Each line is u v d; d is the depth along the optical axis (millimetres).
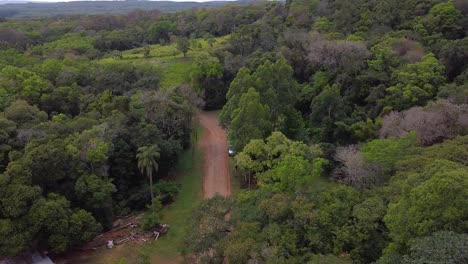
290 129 61906
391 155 39969
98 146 47281
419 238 23828
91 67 82000
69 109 67375
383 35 80188
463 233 23266
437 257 21109
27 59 84625
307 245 32125
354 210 31609
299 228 32844
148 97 64875
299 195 36188
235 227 35750
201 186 58000
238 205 40000
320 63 76375
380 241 30406
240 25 117500
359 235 30156
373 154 40562
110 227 48469
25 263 39281
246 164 48062
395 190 32844
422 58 66312
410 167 35969
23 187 39062
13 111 55156
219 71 87625
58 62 79438
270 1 146625
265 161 48062
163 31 123750
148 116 62656
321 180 50188
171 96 67062
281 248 30688
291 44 87000
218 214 39688
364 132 56875
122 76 79250
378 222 30922
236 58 91750
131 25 142250
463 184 24203
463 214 23797
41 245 41719
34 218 38719
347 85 70812
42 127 51344
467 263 20656
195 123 76250
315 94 71250
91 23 141250
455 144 38625
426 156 37156
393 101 60406
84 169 46844
